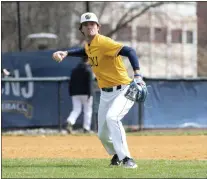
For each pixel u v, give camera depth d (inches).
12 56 1674.5
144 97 768.9
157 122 1609.3
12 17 2640.3
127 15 3029.0
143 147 1144.8
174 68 3617.1
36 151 1085.8
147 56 3464.6
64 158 944.3
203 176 678.5
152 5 2802.7
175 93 1620.3
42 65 1672.0
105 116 799.1
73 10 2837.1
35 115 1615.4
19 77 1672.0
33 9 2758.4
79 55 822.5
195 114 1631.4
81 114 1615.4
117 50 759.1
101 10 2933.1
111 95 783.7
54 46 2613.2
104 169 749.9
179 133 1491.1
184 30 3523.6
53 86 1616.6
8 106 1609.3
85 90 1518.2
